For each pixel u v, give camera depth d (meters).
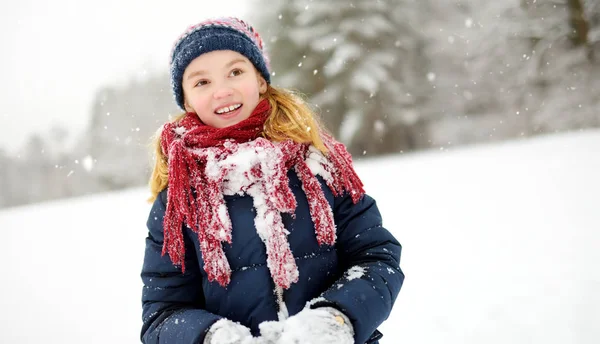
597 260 3.26
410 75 24.91
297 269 1.24
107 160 33.03
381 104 23.14
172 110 33.16
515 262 3.46
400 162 13.65
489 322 2.63
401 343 2.54
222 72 1.42
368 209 1.42
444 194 7.00
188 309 1.26
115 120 33.25
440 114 26.22
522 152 11.55
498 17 21.06
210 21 1.48
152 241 1.36
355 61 22.48
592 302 2.66
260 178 1.26
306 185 1.31
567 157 9.20
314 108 1.65
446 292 3.10
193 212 1.26
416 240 4.48
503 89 22.50
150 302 1.32
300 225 1.28
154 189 1.45
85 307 3.82
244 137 1.37
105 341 3.07
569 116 19.78
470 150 15.47
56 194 34.56
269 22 23.84
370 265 1.31
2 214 14.88
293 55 23.50
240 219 1.25
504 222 4.73
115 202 12.67
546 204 5.27
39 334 3.30
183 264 1.28
